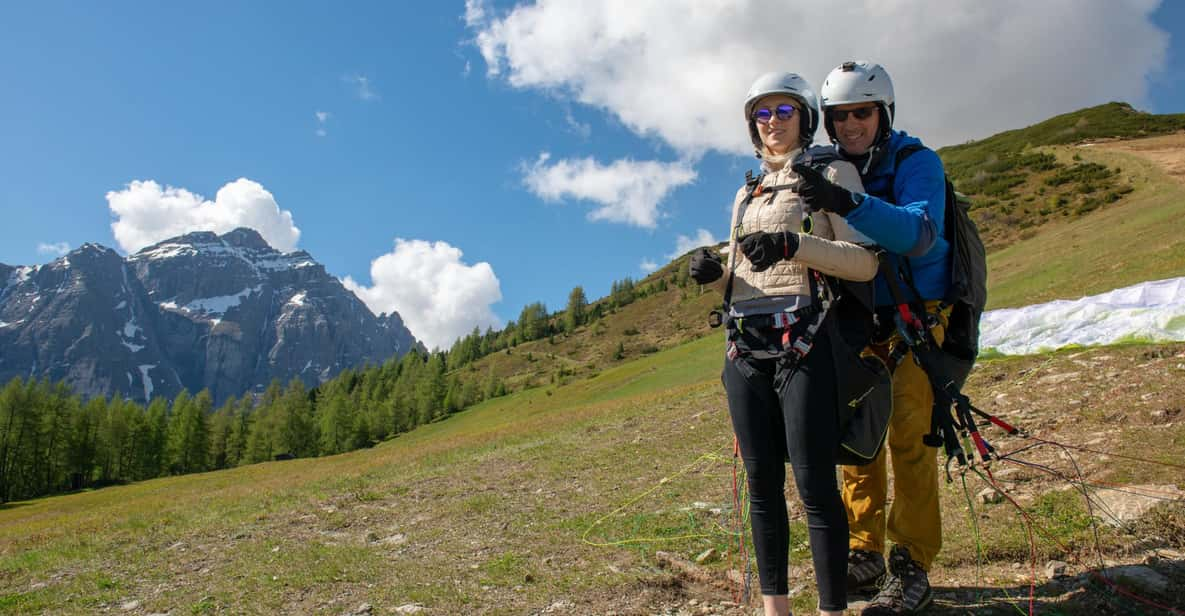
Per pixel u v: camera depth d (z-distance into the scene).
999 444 5.53
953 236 3.05
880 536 3.34
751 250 2.38
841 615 2.82
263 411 128.62
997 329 9.70
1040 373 7.46
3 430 83.00
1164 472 4.09
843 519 2.55
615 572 3.98
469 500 6.62
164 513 8.41
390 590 3.94
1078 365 7.33
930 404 3.12
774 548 2.65
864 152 3.17
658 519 5.08
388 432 119.25
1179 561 3.15
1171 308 7.97
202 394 106.56
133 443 97.81
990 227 65.31
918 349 2.84
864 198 2.43
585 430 12.09
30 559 5.83
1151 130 87.50
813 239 2.42
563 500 6.25
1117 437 4.94
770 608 2.64
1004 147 102.38
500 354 185.62
